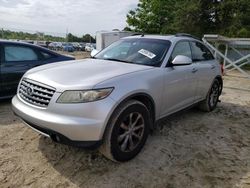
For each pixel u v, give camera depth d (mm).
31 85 3207
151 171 3201
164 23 26188
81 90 2871
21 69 5711
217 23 23703
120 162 3328
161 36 4637
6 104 5707
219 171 3289
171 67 4023
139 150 3516
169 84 3947
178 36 4727
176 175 3146
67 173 3084
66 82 3000
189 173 3205
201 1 23000
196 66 4793
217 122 5195
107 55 4480
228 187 2967
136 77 3375
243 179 3139
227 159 3621
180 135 4387
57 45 43156
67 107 2850
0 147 3650
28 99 3207
